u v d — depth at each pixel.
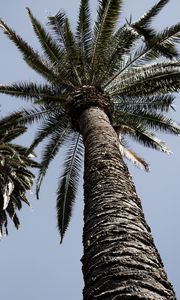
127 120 11.83
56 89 10.91
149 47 9.78
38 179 12.54
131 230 4.34
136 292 3.33
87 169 5.98
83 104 8.54
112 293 3.37
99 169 5.74
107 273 3.66
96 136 6.89
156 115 11.70
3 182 14.19
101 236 4.27
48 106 11.48
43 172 12.52
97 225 4.50
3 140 14.69
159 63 10.59
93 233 4.41
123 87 10.84
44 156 12.41
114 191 5.15
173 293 3.65
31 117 11.67
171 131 11.94
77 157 12.39
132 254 3.92
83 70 10.82
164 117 11.70
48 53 11.16
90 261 4.05
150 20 10.20
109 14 10.58
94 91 8.98
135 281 3.49
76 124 8.57
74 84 10.77
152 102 11.23
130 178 5.88
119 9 10.56
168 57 9.47
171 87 10.39
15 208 15.72
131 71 10.96
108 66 10.72
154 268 3.81
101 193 5.13
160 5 10.19
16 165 14.53
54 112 11.66
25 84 10.92
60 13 11.27
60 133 12.20
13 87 10.95
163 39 9.68
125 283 3.47
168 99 11.13
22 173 15.50
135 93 10.95
